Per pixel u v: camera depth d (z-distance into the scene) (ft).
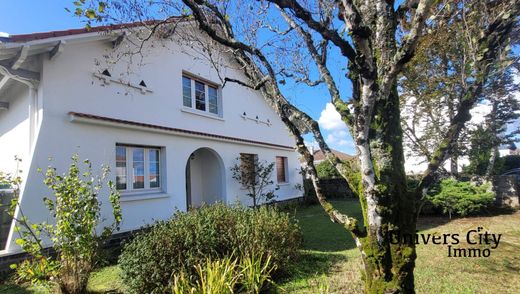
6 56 19.07
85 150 22.79
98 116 23.40
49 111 20.99
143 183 27.86
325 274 16.49
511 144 46.47
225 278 12.64
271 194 42.47
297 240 19.24
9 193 22.12
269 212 20.70
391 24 7.38
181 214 18.52
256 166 42.63
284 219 19.38
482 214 32.91
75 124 22.36
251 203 42.19
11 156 25.27
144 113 28.22
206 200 39.81
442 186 34.32
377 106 7.71
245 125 43.73
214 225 16.79
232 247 15.66
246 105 44.47
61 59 22.02
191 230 15.87
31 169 19.62
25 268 15.28
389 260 7.38
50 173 17.46
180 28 17.39
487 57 8.09
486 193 32.60
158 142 29.07
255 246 15.85
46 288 16.33
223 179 38.22
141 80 28.22
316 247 22.66
